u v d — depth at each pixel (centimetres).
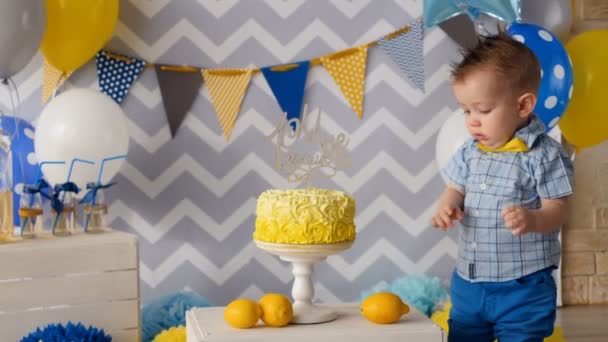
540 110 251
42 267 219
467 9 274
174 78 276
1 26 221
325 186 289
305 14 285
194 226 282
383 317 181
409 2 290
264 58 284
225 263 284
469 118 191
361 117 289
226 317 178
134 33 274
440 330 178
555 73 248
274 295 182
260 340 171
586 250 315
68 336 207
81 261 223
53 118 239
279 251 182
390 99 291
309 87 286
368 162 291
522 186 190
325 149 204
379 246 294
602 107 266
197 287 283
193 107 280
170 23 277
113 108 245
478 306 195
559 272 310
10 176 233
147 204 278
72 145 237
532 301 189
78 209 268
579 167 315
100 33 249
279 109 285
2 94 265
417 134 293
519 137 191
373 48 290
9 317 216
